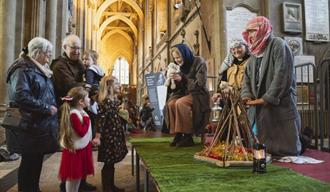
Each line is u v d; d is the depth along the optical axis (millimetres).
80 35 20078
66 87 3408
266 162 2154
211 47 8625
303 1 7871
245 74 2969
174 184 1677
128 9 34781
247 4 7828
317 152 3215
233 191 1529
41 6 7965
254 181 1733
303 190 1548
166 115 3697
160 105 10227
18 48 7020
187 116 3402
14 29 6469
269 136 2639
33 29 7715
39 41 3131
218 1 7828
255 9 7836
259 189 1564
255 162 1974
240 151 2227
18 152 2934
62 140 3037
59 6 10047
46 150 3031
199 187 1609
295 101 2725
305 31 7793
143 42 30219
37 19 7777
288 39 7660
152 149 3297
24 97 2867
